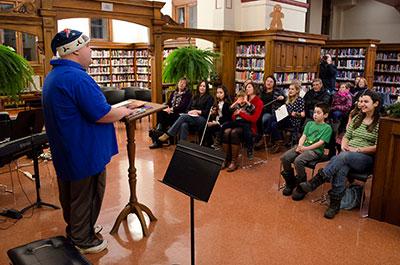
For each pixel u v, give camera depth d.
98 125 2.44
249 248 2.76
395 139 3.06
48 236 2.92
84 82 2.31
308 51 7.49
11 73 3.97
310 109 5.78
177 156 2.17
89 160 2.41
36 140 3.29
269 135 5.82
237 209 3.49
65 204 2.61
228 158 4.88
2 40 9.59
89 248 2.62
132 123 2.86
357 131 3.49
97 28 11.48
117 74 11.50
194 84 6.22
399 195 3.10
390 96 9.79
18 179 4.29
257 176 4.53
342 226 3.15
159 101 6.56
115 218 3.25
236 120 5.01
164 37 6.45
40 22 4.89
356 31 11.91
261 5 7.51
